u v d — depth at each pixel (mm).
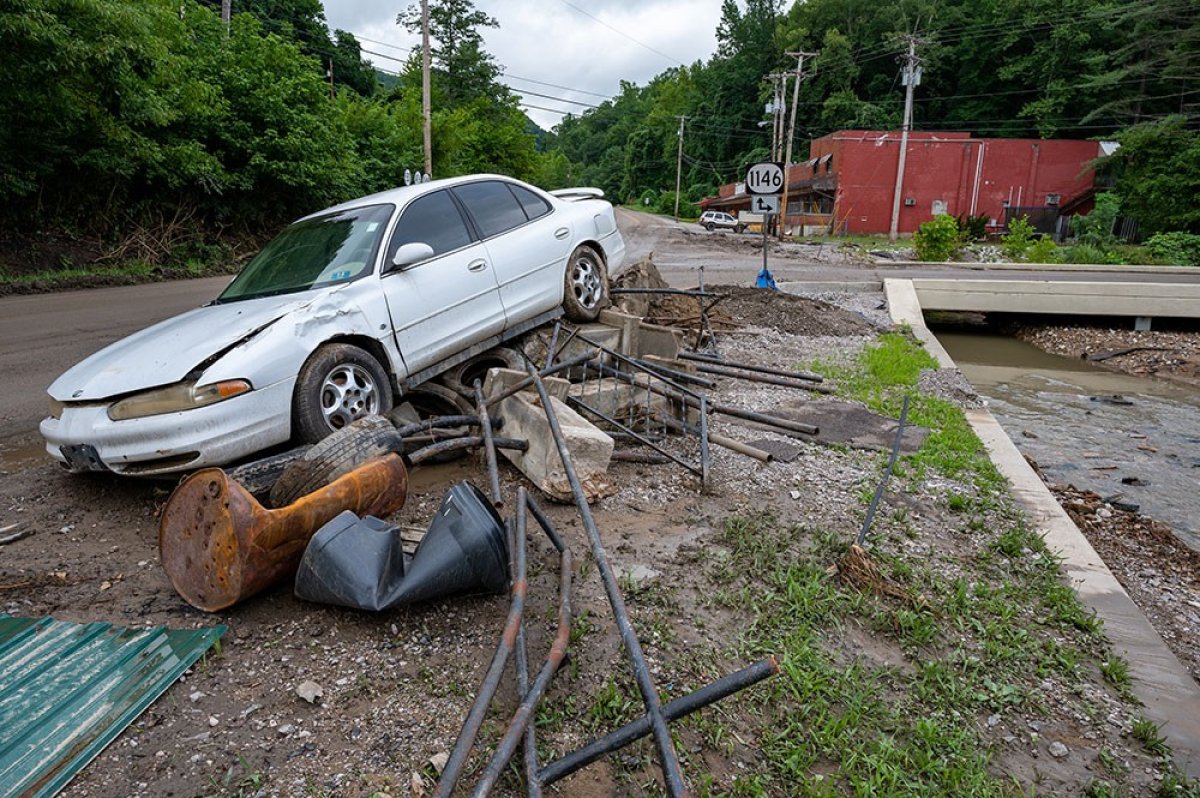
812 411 6516
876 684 2717
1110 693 2844
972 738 2486
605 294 6617
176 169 18172
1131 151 37219
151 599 3090
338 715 2385
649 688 2074
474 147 38094
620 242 7000
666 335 6562
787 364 8430
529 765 2016
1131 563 4449
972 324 16422
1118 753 2510
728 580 3354
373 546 2848
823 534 3871
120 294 13633
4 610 2986
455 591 2922
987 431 6332
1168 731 2633
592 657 2717
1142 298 14055
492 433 4637
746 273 18672
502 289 5449
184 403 3607
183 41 18906
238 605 3000
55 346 8477
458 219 5324
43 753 2139
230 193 20500
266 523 2822
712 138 80625
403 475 3477
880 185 44031
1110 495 6094
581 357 5457
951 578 3611
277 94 20422
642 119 107938
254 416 3795
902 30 60812
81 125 15109
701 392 5797
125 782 2072
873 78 64625
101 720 2291
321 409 4109
